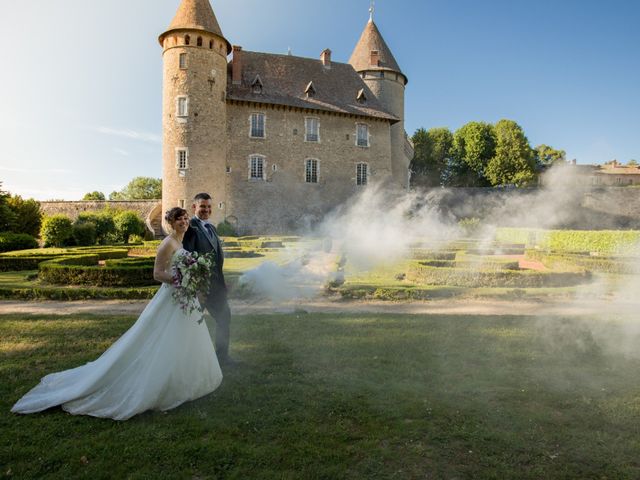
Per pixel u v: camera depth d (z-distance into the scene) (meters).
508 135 57.25
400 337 6.41
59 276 12.30
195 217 5.10
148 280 11.99
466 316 8.14
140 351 3.99
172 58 35.00
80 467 3.05
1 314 8.20
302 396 4.24
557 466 3.12
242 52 41.50
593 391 4.44
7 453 3.18
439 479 2.96
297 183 39.59
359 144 41.81
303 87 41.00
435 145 63.31
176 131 34.75
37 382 4.50
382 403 4.09
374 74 44.47
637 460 3.20
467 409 3.99
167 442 3.37
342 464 3.11
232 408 3.97
